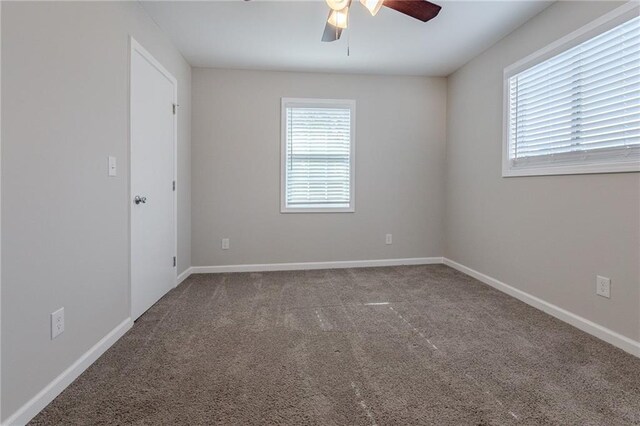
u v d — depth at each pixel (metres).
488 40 3.14
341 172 4.09
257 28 2.88
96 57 1.88
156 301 2.82
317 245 4.06
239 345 2.04
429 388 1.60
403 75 4.10
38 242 1.43
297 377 1.69
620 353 1.94
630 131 1.97
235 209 3.90
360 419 1.38
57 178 1.55
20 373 1.33
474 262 3.61
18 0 1.31
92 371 1.73
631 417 1.39
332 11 2.01
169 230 3.11
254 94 3.88
